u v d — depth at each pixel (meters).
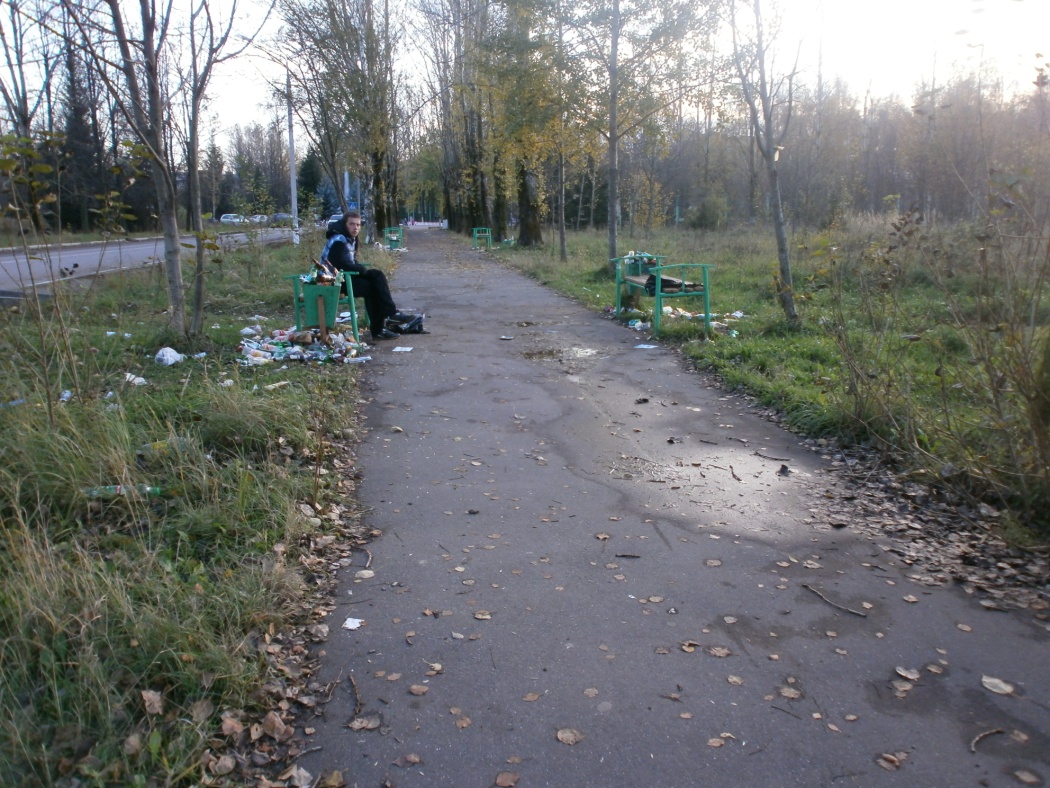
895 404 6.01
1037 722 2.99
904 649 3.46
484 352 9.55
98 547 3.99
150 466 4.82
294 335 9.03
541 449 6.09
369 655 3.42
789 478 5.51
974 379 5.05
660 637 3.55
